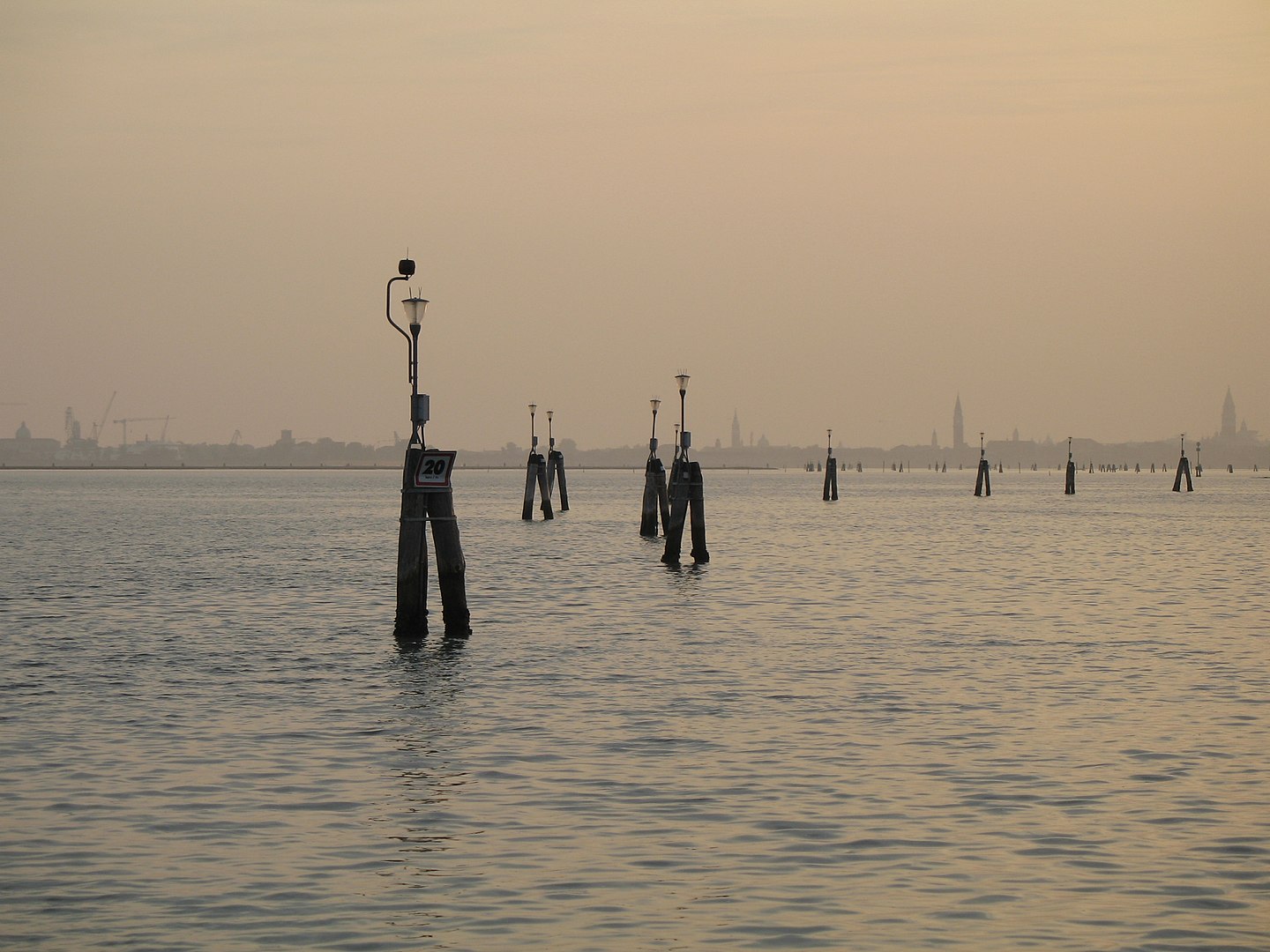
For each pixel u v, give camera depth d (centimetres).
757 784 2134
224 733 2531
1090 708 2750
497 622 4197
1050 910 1573
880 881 1672
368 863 1748
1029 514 13375
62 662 3391
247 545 8388
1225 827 1888
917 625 4144
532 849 1805
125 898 1617
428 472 3759
